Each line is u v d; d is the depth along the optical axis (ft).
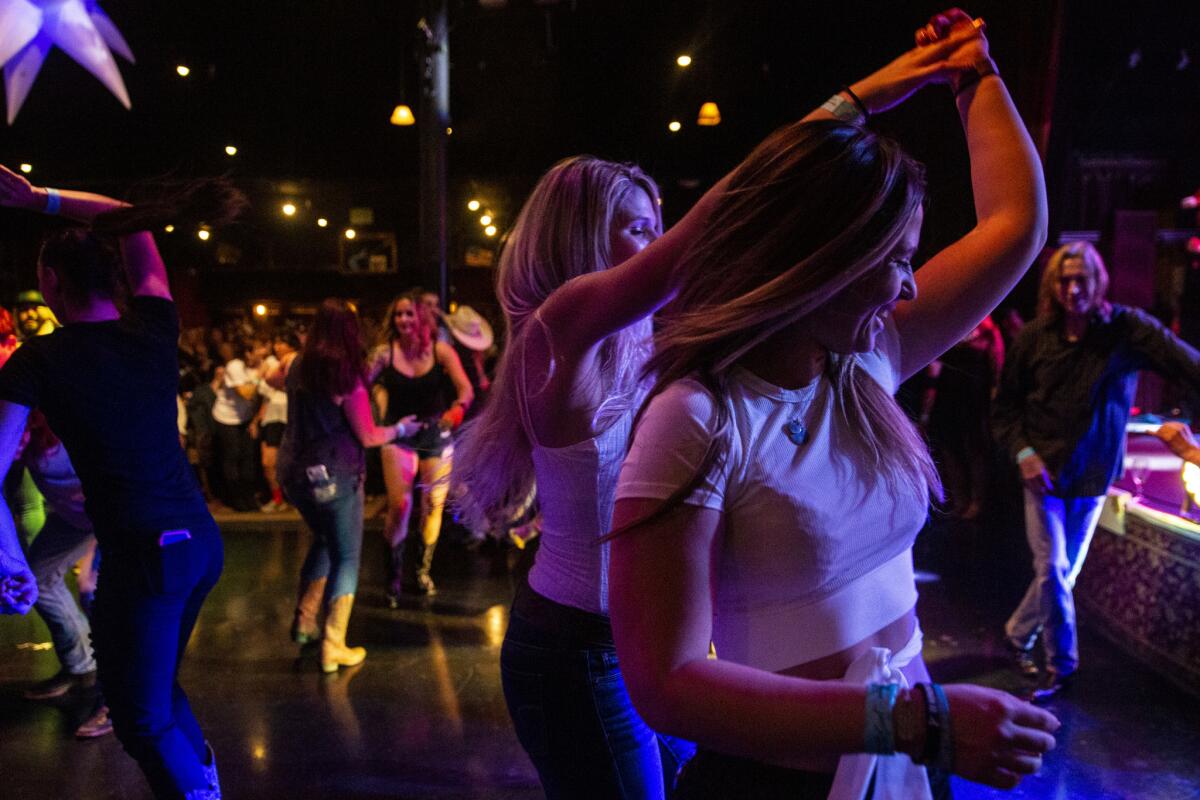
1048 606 11.67
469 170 44.96
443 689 12.45
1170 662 12.19
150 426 7.17
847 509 3.18
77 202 7.47
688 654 2.78
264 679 12.88
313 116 44.32
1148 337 10.84
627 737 4.94
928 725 2.54
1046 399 11.44
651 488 2.95
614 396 4.77
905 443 3.44
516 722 5.13
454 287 45.91
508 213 45.55
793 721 2.59
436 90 26.53
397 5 40.63
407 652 13.92
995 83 4.00
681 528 2.92
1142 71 29.76
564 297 4.18
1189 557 11.69
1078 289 10.91
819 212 2.95
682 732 2.71
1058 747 10.40
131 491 7.07
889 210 2.94
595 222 5.19
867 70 37.27
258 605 16.43
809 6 38.52
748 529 3.07
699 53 42.27
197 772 7.29
